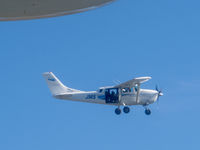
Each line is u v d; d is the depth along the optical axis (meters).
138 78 121.12
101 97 129.38
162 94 128.25
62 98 135.88
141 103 128.75
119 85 126.19
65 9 18.92
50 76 151.00
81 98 132.50
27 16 19.27
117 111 128.75
